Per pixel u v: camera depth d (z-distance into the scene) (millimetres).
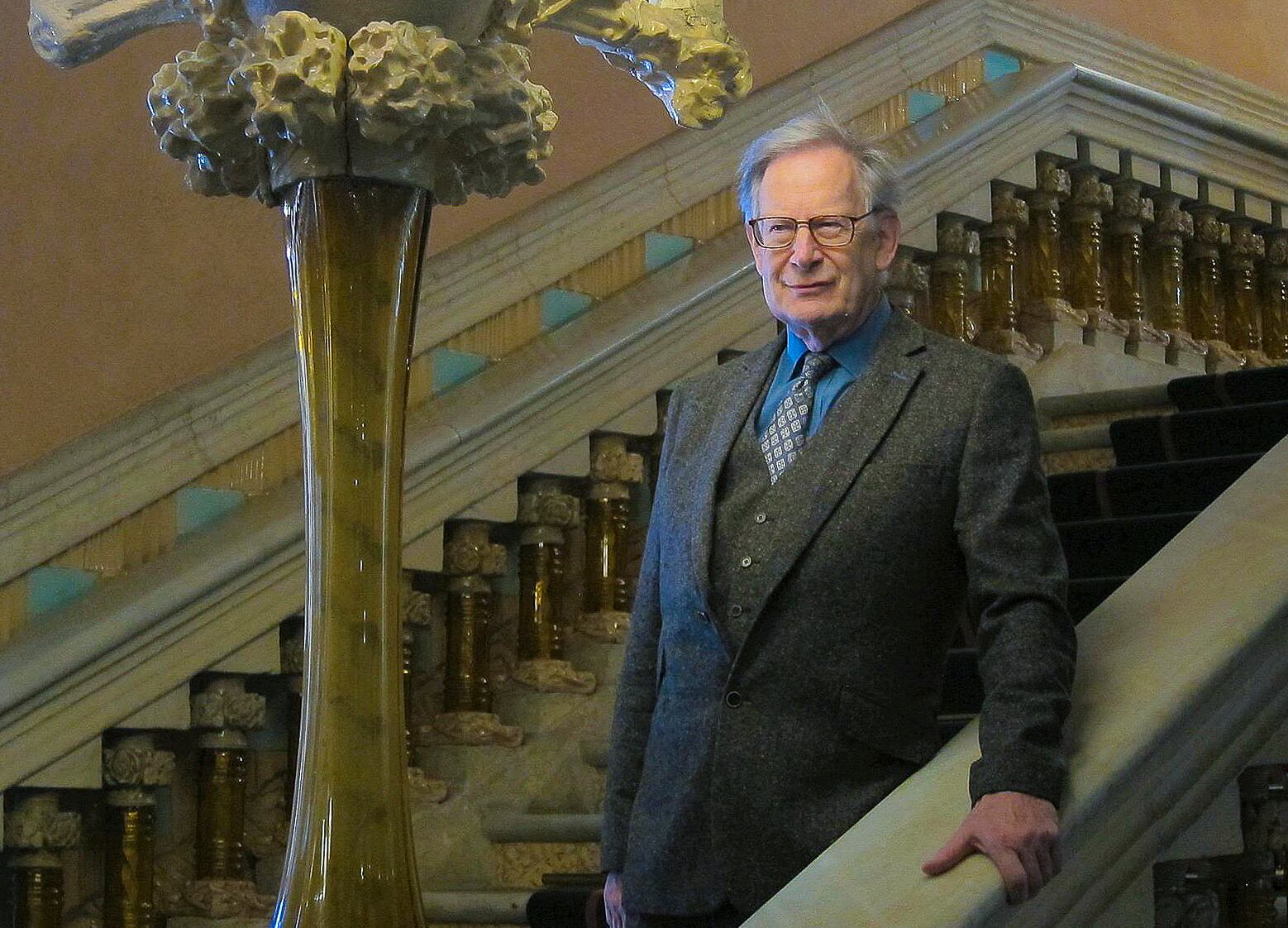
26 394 3439
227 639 3357
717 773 1990
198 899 3289
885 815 1873
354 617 1529
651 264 4371
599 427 3973
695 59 1737
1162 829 2006
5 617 3281
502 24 1614
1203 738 2066
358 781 1511
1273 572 2215
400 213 1572
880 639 2000
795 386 2148
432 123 1527
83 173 3588
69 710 3146
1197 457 4008
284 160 1562
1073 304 5070
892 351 2123
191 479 3559
